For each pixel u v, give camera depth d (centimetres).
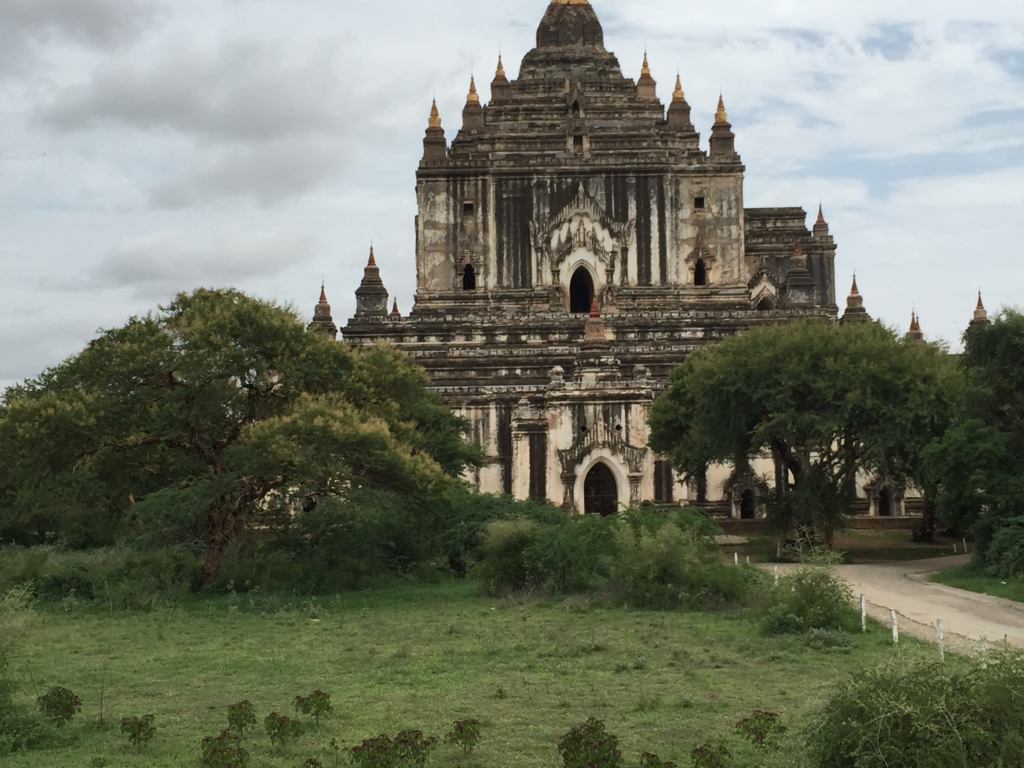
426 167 10881
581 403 8650
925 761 2220
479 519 6556
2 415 6612
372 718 3114
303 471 5431
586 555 5325
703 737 2881
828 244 12119
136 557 5834
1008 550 5553
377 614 4938
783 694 3291
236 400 5753
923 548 7812
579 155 10881
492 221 10862
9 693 3177
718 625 4478
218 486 5525
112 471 6047
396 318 10881
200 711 3231
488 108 11388
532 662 3822
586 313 10962
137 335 5675
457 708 3209
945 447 5972
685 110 11425
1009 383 6088
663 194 10888
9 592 4300
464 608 5081
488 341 10388
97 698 3391
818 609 4241
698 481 9475
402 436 6266
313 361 6003
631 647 4025
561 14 12031
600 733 2689
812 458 9231
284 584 5653
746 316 10488
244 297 5934
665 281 10844
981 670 2366
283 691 3462
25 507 6775
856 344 7244
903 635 4097
